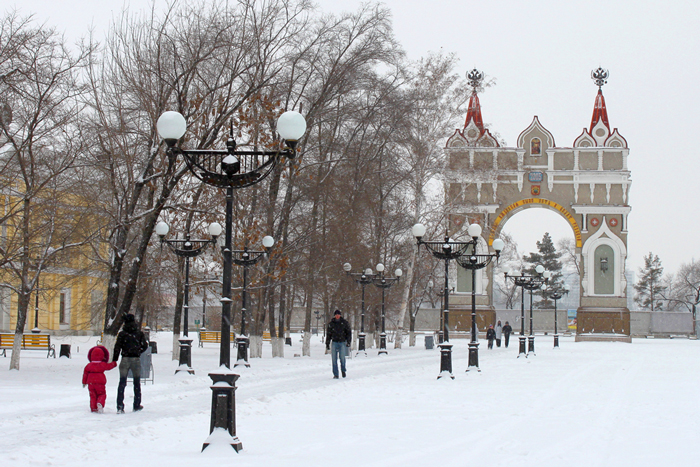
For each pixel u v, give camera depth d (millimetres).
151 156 22859
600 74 62969
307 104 33938
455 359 34062
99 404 13266
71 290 57906
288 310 52750
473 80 59656
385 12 34219
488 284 61719
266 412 13711
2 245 25641
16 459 8805
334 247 37188
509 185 61906
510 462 9000
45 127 23984
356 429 11633
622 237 60219
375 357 35562
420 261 45938
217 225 24359
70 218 27797
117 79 24828
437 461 9039
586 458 9312
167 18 25688
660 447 10195
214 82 27609
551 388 19016
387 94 37250
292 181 33031
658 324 71750
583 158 61500
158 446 9953
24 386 17953
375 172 39281
